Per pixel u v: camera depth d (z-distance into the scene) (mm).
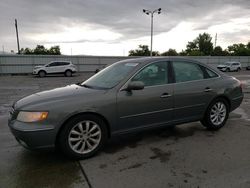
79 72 32375
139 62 4277
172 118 4387
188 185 2902
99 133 3740
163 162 3518
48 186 2906
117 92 3828
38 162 3543
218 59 42938
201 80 4746
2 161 3576
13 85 15250
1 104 8344
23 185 2924
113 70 4488
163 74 4328
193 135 4672
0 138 4574
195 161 3543
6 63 27891
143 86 3818
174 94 4316
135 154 3807
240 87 5375
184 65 4637
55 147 3475
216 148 4023
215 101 4895
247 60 46469
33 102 3506
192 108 4574
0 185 2924
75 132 3547
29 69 29125
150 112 4105
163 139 4461
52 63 24984
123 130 3947
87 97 3627
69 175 3160
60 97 3588
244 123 5496
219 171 3240
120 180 3027
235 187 2859
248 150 3936
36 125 3299
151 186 2887
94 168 3352
